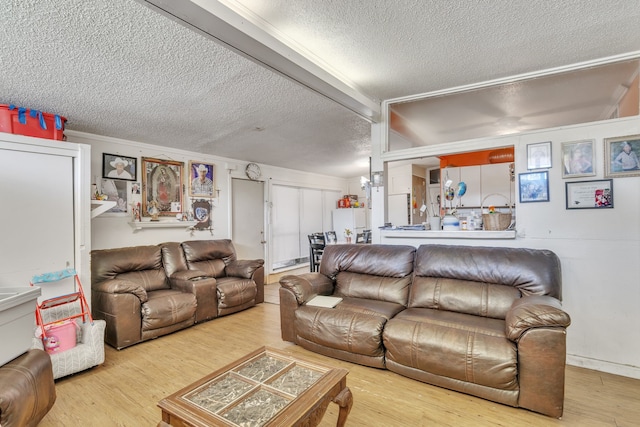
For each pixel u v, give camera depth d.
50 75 2.27
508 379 1.80
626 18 1.93
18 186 2.51
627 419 1.77
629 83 2.56
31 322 1.73
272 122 3.52
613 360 2.36
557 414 1.74
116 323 2.83
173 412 1.30
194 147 4.51
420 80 2.83
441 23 1.95
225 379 1.58
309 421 1.29
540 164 2.63
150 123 3.41
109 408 1.96
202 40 1.90
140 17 1.66
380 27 1.98
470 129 3.72
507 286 2.37
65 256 2.74
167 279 3.83
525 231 2.69
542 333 1.76
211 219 5.01
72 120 3.24
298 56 2.05
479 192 4.98
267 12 1.80
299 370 1.66
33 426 1.61
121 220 3.92
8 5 1.51
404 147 3.77
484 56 2.40
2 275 2.41
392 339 2.17
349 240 5.88
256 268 4.33
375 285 2.89
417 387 2.11
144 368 2.48
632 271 2.32
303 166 6.48
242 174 5.57
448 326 2.11
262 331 3.30
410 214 6.48
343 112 3.27
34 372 1.61
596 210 2.43
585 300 2.46
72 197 2.80
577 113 3.11
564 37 2.15
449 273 2.60
